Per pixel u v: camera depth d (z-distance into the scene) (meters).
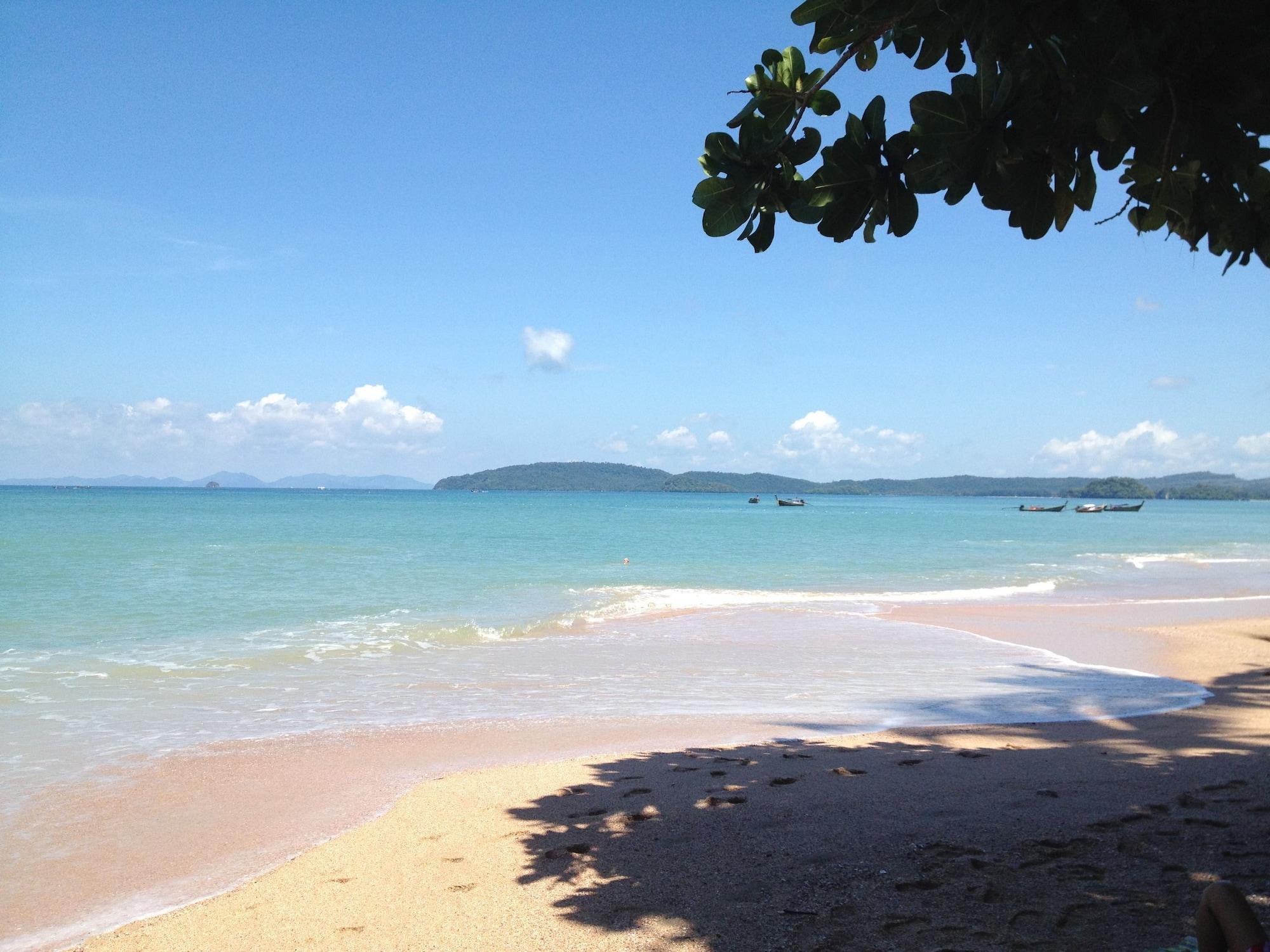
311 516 71.44
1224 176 2.96
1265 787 6.52
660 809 6.37
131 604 18.45
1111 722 9.22
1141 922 4.14
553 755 8.09
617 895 4.86
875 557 34.00
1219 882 2.74
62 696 10.42
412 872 5.42
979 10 2.48
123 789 7.15
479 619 16.83
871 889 4.71
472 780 7.32
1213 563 32.44
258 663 12.48
